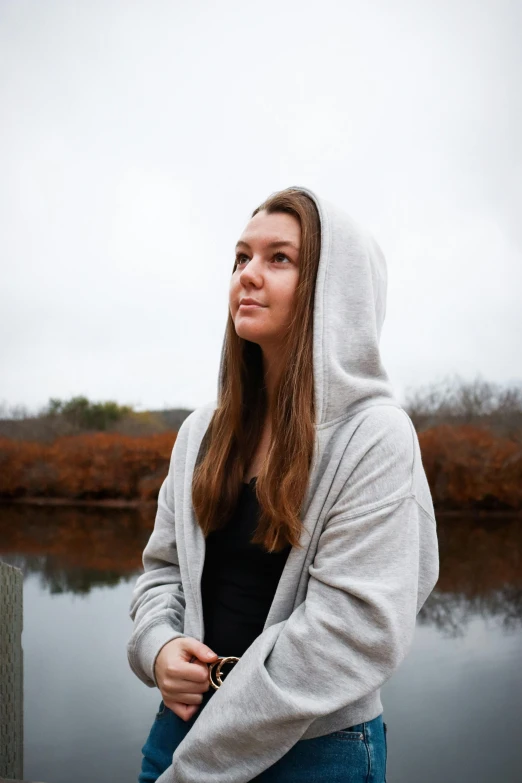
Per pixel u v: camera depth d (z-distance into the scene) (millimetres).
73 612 5648
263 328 918
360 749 809
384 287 1047
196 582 930
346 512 819
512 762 2996
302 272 903
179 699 833
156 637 904
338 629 751
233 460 979
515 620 5117
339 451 854
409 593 778
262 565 903
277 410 897
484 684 3910
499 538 6441
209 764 762
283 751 740
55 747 3248
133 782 2945
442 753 3109
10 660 1616
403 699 3775
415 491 840
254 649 789
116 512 8375
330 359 875
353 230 937
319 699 729
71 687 4039
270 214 942
